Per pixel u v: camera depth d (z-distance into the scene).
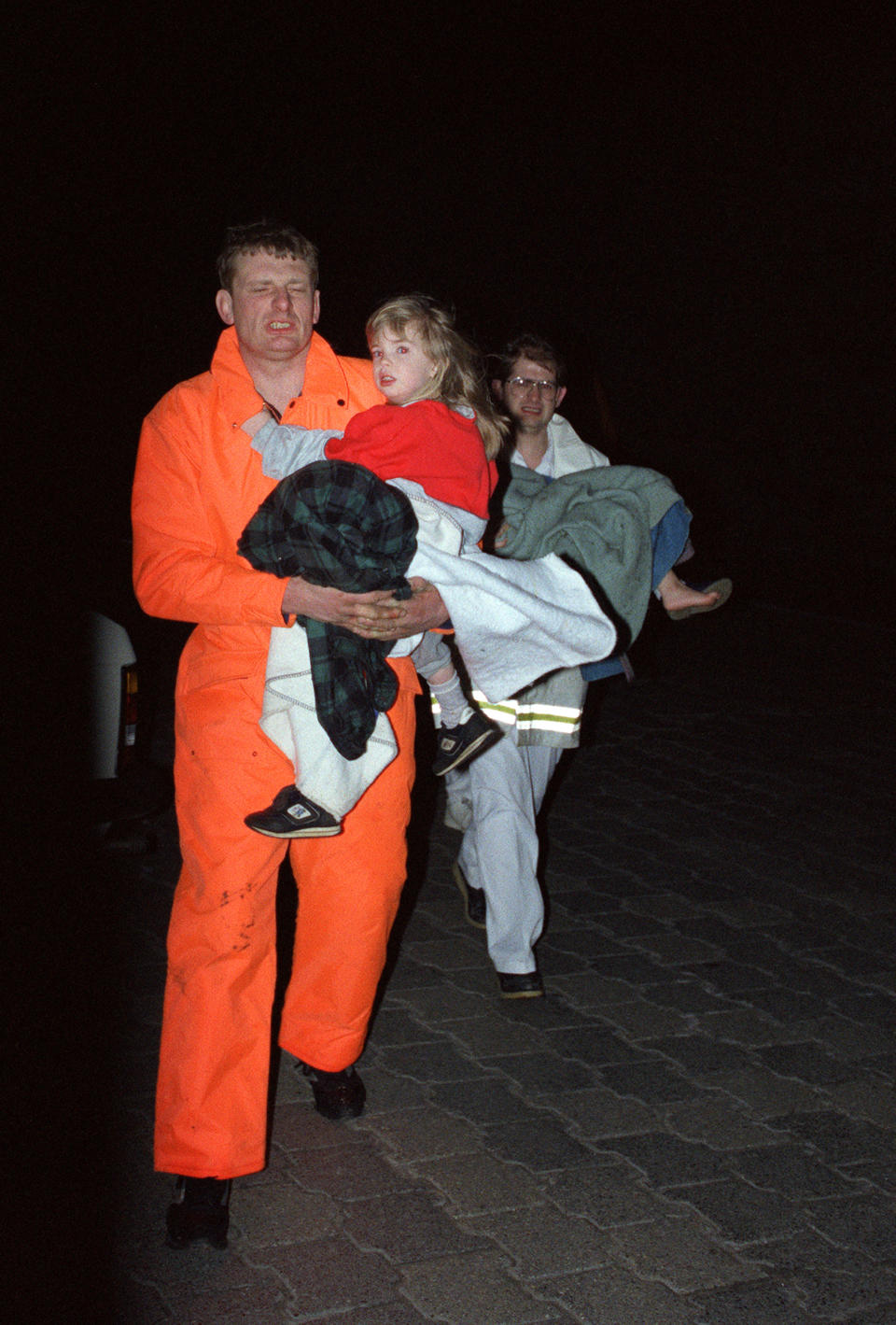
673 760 7.08
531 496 4.07
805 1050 3.96
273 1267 2.89
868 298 10.41
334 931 3.26
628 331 12.61
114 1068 3.71
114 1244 2.96
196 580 2.84
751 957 4.62
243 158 17.66
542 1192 3.19
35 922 4.67
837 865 5.58
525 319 13.68
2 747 4.83
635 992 4.33
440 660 3.19
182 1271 2.88
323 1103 3.50
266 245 2.93
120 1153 3.31
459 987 4.34
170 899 4.95
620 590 3.86
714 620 10.70
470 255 14.52
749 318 11.44
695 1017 4.16
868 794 6.58
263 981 3.00
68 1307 2.74
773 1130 3.51
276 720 2.87
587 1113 3.57
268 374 3.12
